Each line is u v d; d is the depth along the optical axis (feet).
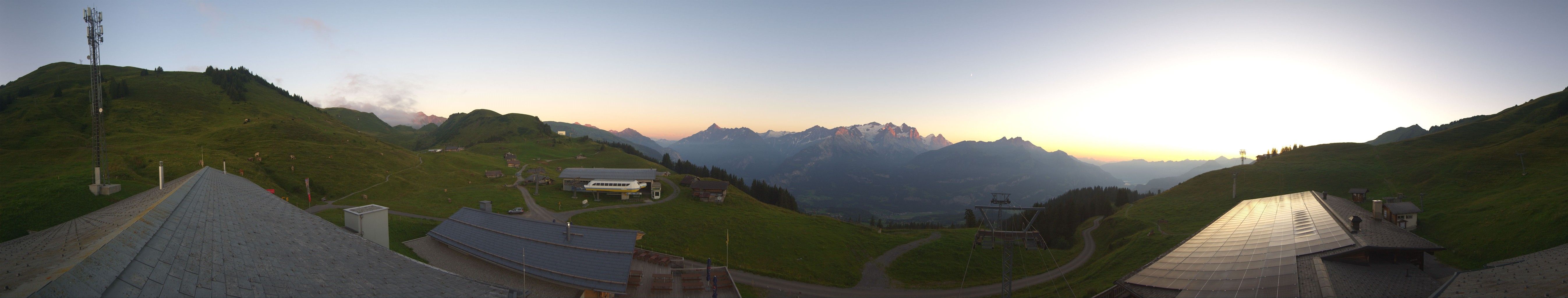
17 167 334.03
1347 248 167.22
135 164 374.63
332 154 511.81
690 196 503.61
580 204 438.81
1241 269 166.50
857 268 330.54
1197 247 213.66
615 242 211.61
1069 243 392.27
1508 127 581.94
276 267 96.02
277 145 507.30
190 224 103.96
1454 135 574.15
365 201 390.63
